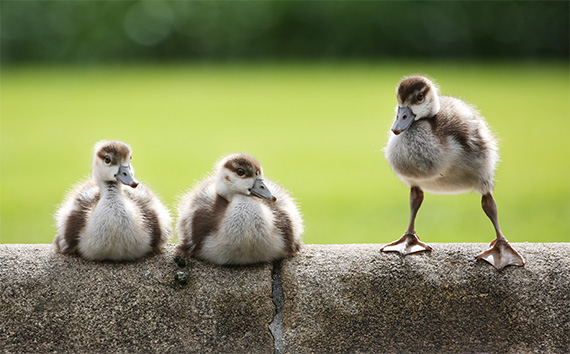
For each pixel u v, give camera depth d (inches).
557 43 1740.9
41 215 580.7
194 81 1488.7
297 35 1754.4
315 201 630.5
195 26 1739.7
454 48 1750.7
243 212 308.0
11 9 1649.9
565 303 300.8
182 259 317.7
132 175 315.6
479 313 301.4
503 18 1731.1
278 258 319.0
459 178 313.4
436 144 301.9
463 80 1421.0
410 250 321.7
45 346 291.6
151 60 1739.7
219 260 313.6
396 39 1754.4
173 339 293.9
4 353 289.7
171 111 1155.3
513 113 1079.0
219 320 298.2
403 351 295.4
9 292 299.4
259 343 294.5
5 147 870.4
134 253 314.7
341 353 294.4
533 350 294.4
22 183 687.7
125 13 1702.8
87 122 1048.2
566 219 560.1
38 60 1683.1
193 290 304.2
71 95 1309.1
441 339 297.7
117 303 299.0
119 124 1034.7
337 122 1059.9
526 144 869.2
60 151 847.1
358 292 305.3
